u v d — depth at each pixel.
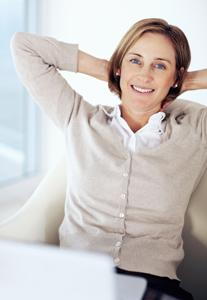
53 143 2.72
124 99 1.30
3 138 2.73
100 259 0.58
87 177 1.21
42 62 1.29
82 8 2.14
